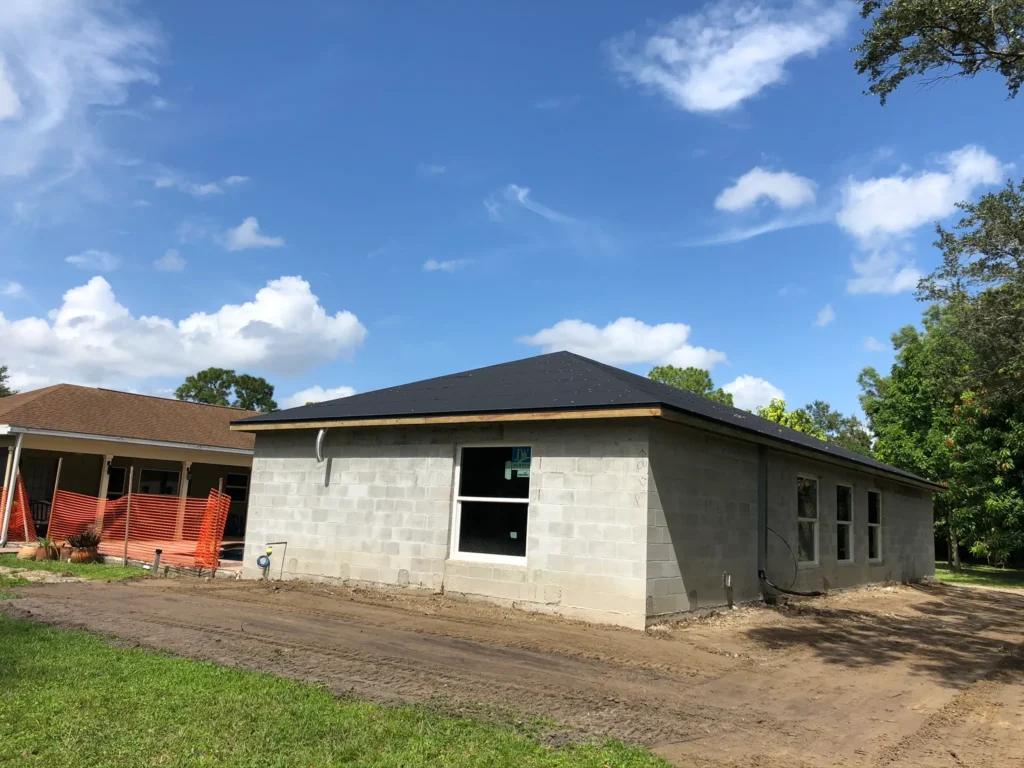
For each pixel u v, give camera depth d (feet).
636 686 20.75
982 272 44.11
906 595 53.62
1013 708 21.02
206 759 13.84
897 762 15.78
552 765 14.19
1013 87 29.14
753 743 16.53
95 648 22.57
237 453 73.51
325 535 40.04
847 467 50.93
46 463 67.51
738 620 33.42
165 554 54.34
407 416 36.01
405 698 18.42
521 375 40.78
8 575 39.68
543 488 32.40
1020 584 73.61
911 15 27.32
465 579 34.32
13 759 13.47
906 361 93.71
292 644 24.27
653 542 29.84
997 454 77.15
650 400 29.17
